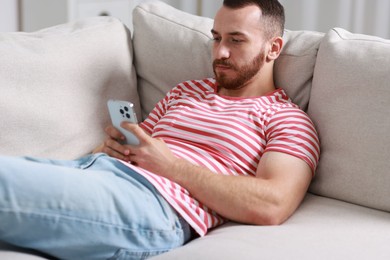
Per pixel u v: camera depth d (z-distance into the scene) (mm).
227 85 1884
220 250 1342
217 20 1879
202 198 1555
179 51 2057
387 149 1630
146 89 2131
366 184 1648
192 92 1962
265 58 1896
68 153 1872
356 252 1351
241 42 1848
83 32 1989
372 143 1650
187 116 1842
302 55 1906
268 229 1495
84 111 1919
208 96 1913
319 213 1612
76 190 1353
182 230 1522
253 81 1900
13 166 1312
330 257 1316
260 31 1859
